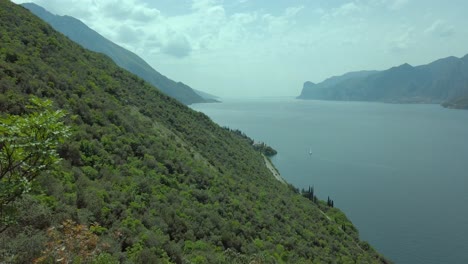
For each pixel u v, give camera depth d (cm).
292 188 10294
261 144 18475
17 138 641
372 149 19788
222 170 6425
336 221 8281
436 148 19912
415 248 8212
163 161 4553
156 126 6253
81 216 2006
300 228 5422
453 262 7569
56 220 1625
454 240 8556
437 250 8094
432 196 11669
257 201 5516
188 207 3641
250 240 3809
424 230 9119
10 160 651
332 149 19775
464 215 10019
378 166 15762
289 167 15550
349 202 11194
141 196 3136
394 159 17125
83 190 2470
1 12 5350
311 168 15425
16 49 4491
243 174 7350
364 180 13588
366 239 8694
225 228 3597
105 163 3406
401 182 13275
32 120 662
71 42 7262
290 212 6088
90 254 1054
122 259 1766
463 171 14675
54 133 682
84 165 3142
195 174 4875
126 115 5375
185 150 5984
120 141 4109
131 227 2397
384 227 9350
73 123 3656
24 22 5716
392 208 10644
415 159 17100
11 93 3123
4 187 646
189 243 2797
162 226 2777
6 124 645
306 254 4422
